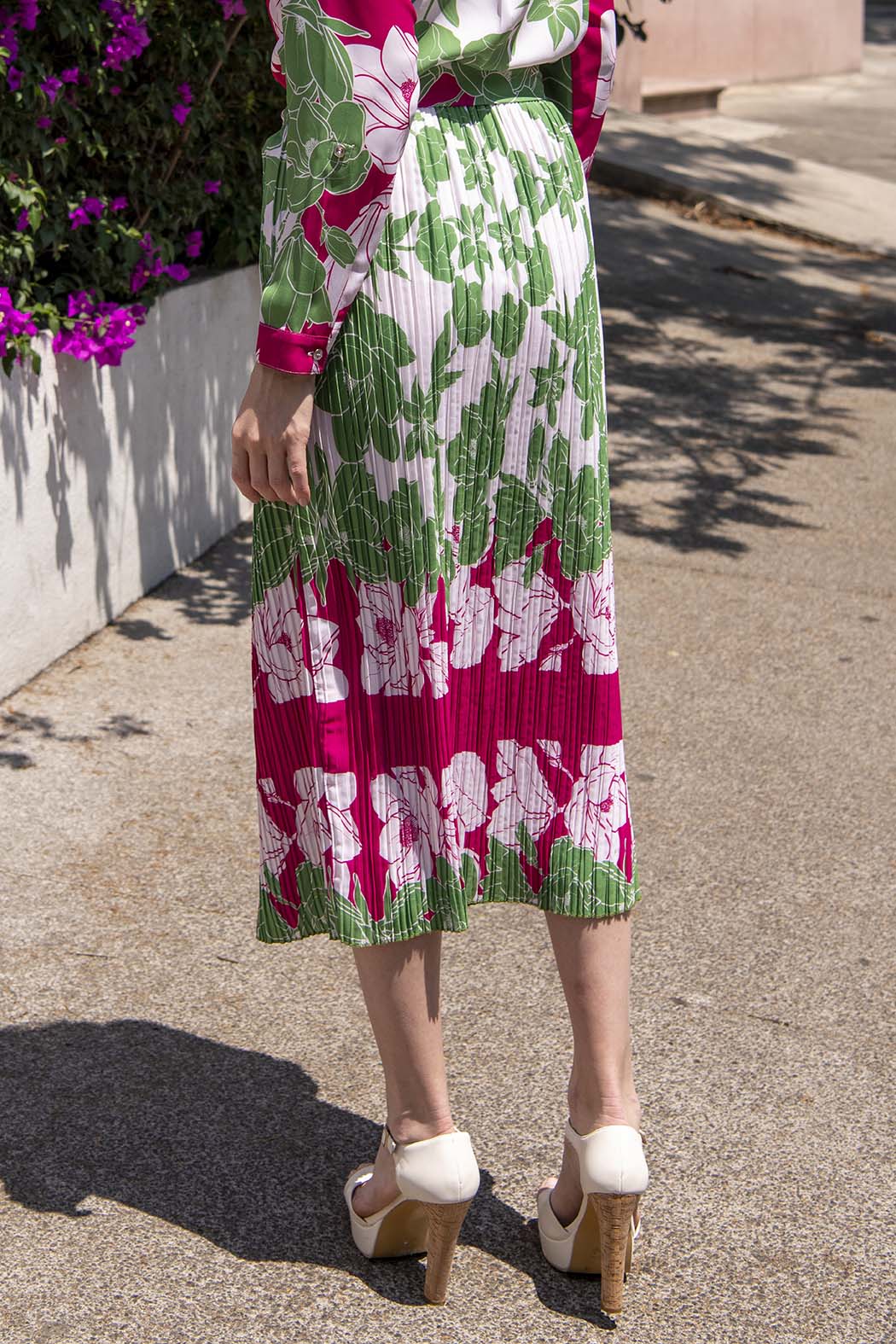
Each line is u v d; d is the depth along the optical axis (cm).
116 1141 222
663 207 1095
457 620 176
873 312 877
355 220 155
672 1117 231
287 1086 236
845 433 654
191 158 443
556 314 170
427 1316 190
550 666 181
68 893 290
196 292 456
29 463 367
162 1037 247
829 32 1900
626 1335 188
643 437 633
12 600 367
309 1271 198
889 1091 239
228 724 366
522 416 171
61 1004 255
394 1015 183
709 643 434
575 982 188
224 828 317
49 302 387
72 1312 188
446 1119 187
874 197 1182
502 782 184
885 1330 190
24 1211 207
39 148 368
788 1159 222
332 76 150
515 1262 201
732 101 1736
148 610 432
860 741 375
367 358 163
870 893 303
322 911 187
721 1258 202
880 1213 212
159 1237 203
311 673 175
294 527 171
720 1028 255
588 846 185
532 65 170
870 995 267
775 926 289
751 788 348
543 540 177
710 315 844
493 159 166
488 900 189
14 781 332
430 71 164
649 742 370
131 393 420
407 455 166
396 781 179
